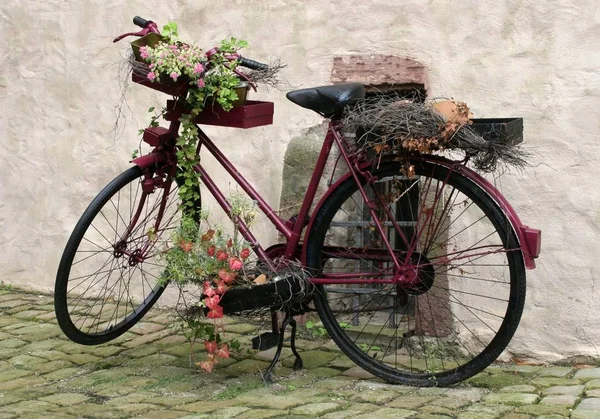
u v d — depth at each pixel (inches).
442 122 140.3
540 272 164.4
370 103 148.7
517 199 165.8
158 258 168.9
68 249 158.2
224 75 153.0
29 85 223.1
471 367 148.1
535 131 164.2
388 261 154.8
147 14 206.4
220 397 144.6
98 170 215.0
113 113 212.7
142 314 175.5
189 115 157.3
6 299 218.2
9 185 227.3
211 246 151.3
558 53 161.5
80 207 217.8
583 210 160.7
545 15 162.1
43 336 185.9
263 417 132.0
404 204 165.3
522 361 166.1
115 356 171.5
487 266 167.8
